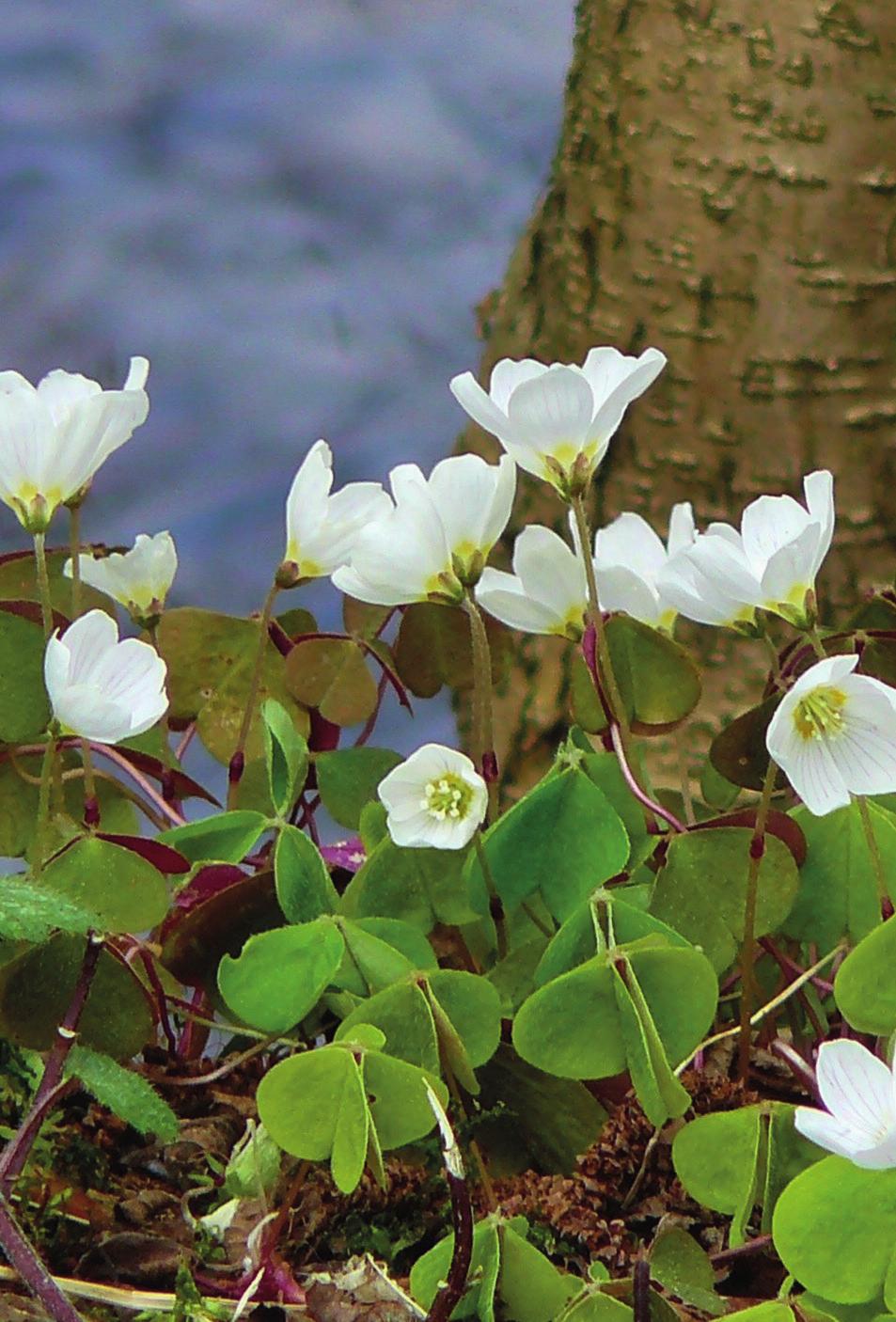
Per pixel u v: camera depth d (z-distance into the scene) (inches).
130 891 28.2
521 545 28.8
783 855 28.2
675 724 29.1
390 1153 28.5
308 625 30.7
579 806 28.2
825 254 33.9
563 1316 27.1
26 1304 27.6
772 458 34.0
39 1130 27.8
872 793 27.5
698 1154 27.6
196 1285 27.8
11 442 28.5
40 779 29.2
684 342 34.2
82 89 145.6
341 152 141.6
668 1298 27.7
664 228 34.3
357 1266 27.8
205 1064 29.5
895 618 29.9
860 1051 26.8
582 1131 28.4
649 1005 27.5
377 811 29.0
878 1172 26.7
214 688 30.3
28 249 131.3
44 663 28.5
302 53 151.3
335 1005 28.5
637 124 34.3
